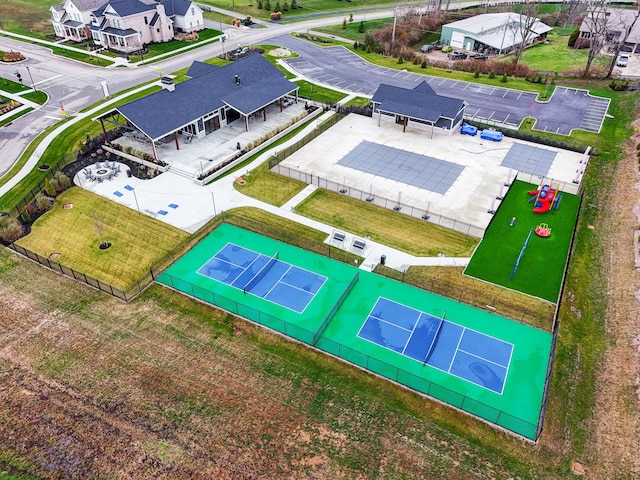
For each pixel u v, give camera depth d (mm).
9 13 91125
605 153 47969
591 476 21281
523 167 45469
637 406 23938
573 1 98188
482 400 24641
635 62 73812
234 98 50656
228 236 36219
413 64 73812
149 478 20875
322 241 35844
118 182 42469
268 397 24531
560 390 25047
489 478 21172
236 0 109938
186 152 46625
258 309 29844
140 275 32531
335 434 22859
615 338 27844
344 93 62750
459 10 103438
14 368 25625
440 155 47438
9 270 32344
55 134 50750
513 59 75875
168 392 24609
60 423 23031
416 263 33719
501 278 32500
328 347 27359
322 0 113000
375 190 41781
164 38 81375
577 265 33656
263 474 21125
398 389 25109
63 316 28953
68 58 72812
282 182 42938
